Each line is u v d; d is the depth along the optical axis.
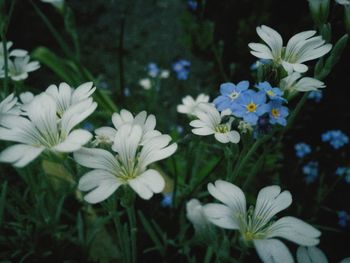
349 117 0.16
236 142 0.08
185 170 0.14
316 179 0.15
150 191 0.06
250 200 0.13
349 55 0.15
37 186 0.11
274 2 0.17
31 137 0.06
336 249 0.13
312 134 0.16
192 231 0.12
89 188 0.06
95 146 0.07
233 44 0.19
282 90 0.08
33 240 0.10
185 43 0.20
